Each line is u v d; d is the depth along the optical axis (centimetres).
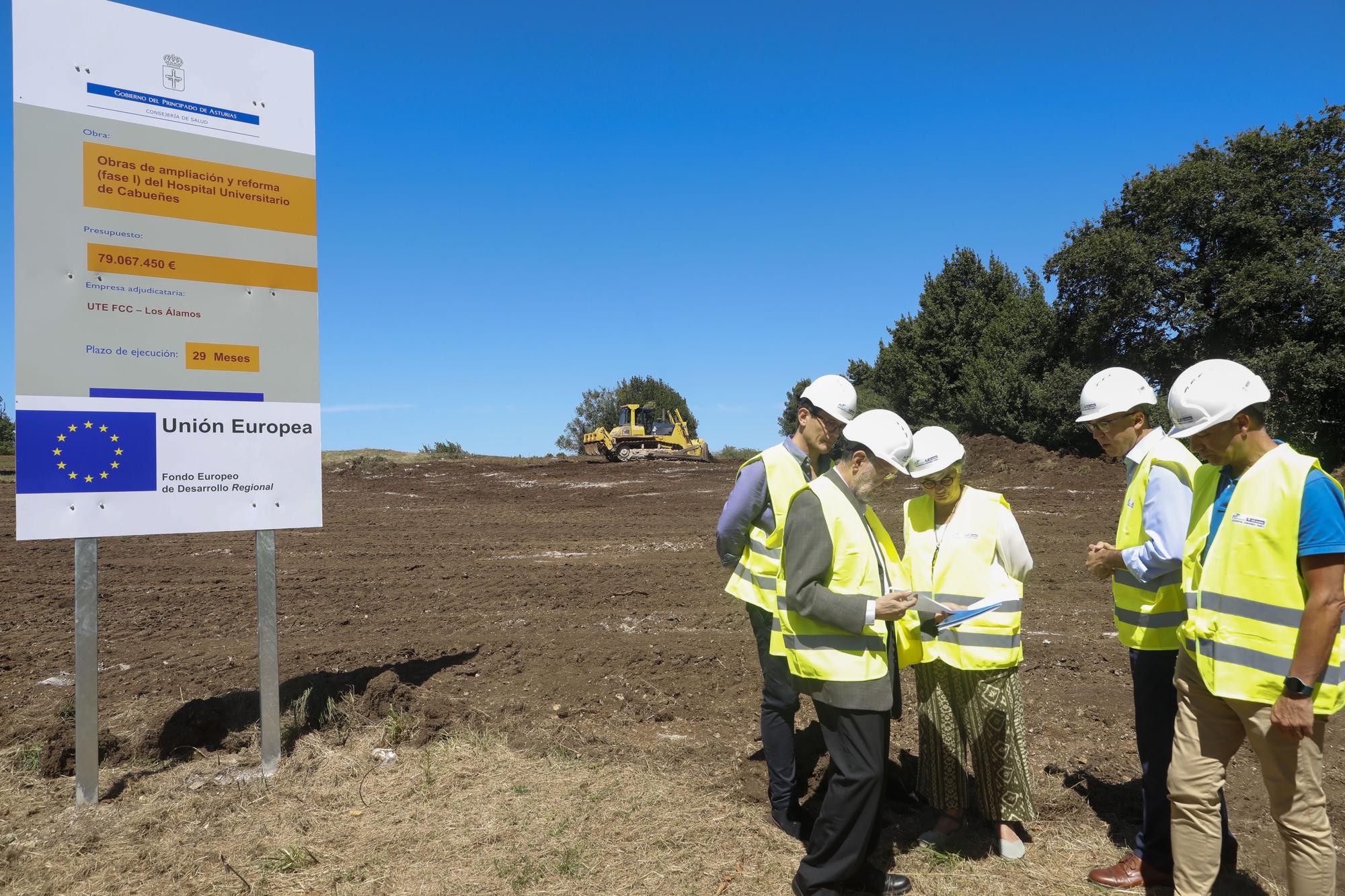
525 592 888
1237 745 288
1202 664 280
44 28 378
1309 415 2334
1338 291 2269
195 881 335
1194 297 2448
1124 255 2506
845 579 310
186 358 413
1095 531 1295
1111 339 2636
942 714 362
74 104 385
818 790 421
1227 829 337
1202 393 270
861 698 301
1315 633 253
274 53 439
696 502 1905
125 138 397
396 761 448
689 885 335
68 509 386
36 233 377
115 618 767
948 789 363
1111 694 553
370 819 387
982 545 349
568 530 1442
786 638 319
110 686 561
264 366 435
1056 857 358
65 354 384
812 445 373
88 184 388
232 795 407
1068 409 2534
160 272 406
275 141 438
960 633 346
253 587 912
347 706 510
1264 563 266
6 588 903
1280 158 2503
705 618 770
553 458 3831
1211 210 2489
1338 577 253
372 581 959
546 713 516
